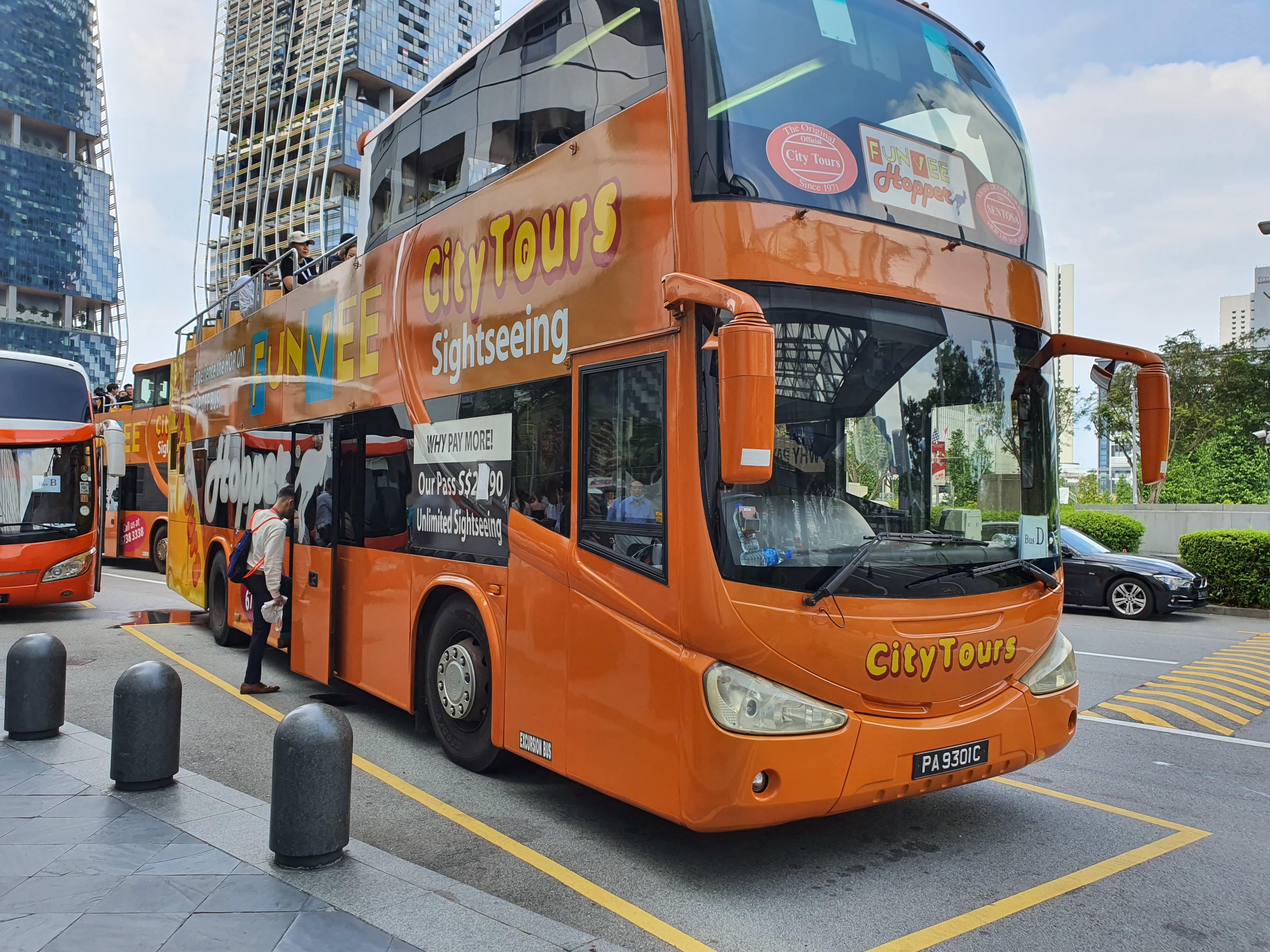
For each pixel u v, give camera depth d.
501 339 5.36
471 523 5.58
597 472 4.51
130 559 24.62
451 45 119.94
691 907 3.89
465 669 5.57
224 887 3.76
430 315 6.17
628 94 4.49
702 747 3.79
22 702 6.06
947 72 4.99
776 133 4.18
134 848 4.18
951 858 4.47
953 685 4.18
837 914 3.83
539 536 4.91
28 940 3.29
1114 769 6.06
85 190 156.62
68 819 4.58
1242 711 7.68
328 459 7.57
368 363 7.01
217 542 10.34
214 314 11.57
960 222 4.72
